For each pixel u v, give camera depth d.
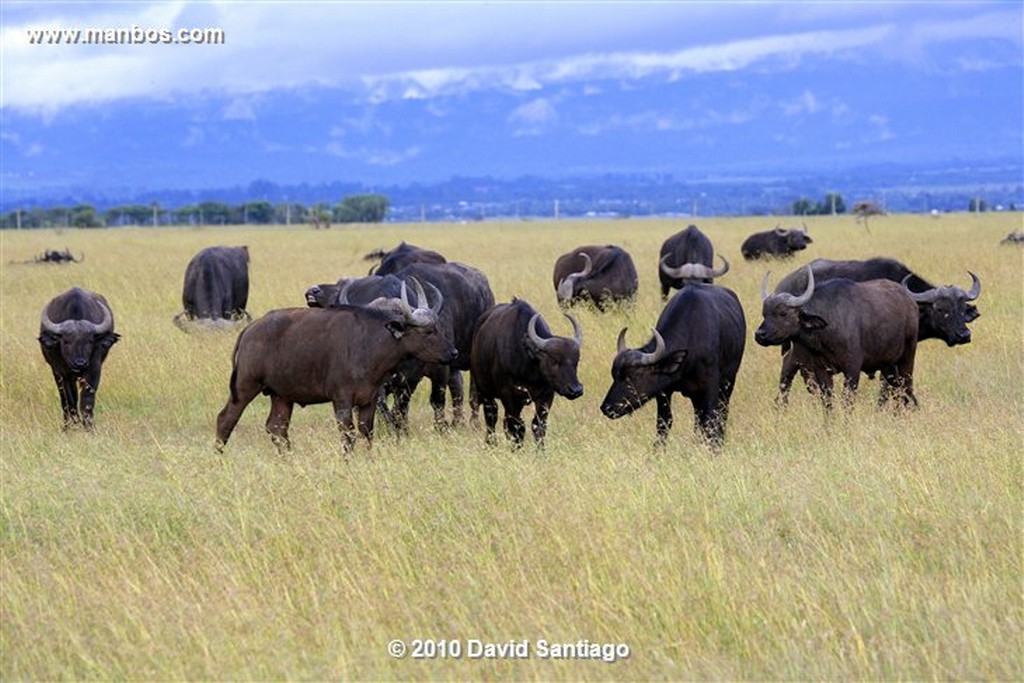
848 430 47.56
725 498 37.06
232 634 28.31
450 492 37.56
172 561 33.19
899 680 25.69
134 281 108.19
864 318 53.47
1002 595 29.52
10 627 29.09
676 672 26.81
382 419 53.09
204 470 40.25
